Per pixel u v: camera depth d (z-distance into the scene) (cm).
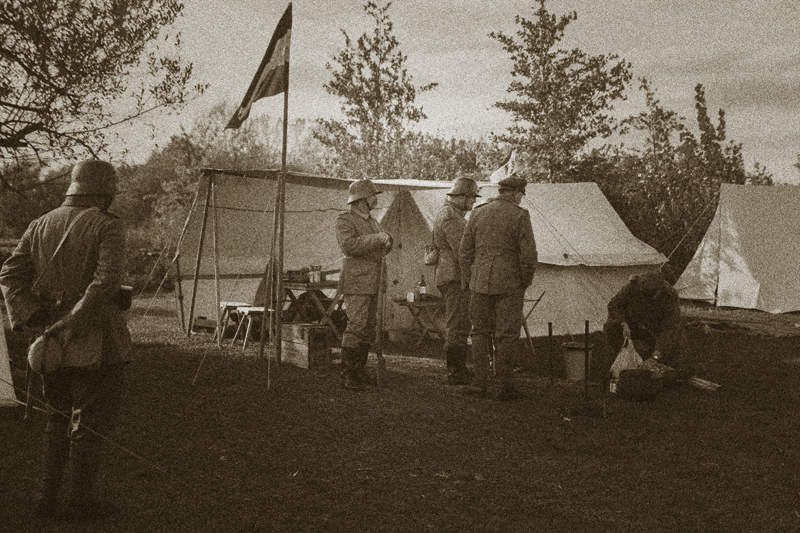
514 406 639
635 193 1819
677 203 1844
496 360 674
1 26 783
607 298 1147
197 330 1132
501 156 2017
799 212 1625
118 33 859
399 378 760
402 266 1126
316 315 1048
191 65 929
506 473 457
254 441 502
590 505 407
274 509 384
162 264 2108
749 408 648
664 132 1975
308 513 381
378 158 2156
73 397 363
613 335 745
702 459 496
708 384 729
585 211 1242
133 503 381
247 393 646
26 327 356
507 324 671
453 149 2183
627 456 499
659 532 372
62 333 345
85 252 352
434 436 535
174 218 2627
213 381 694
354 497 407
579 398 678
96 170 366
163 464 445
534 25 1972
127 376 701
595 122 1978
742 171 2000
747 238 1600
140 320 1293
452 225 741
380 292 709
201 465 447
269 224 1152
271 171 946
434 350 998
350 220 704
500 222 679
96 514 361
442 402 646
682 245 1800
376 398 651
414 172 2156
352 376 694
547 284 1119
